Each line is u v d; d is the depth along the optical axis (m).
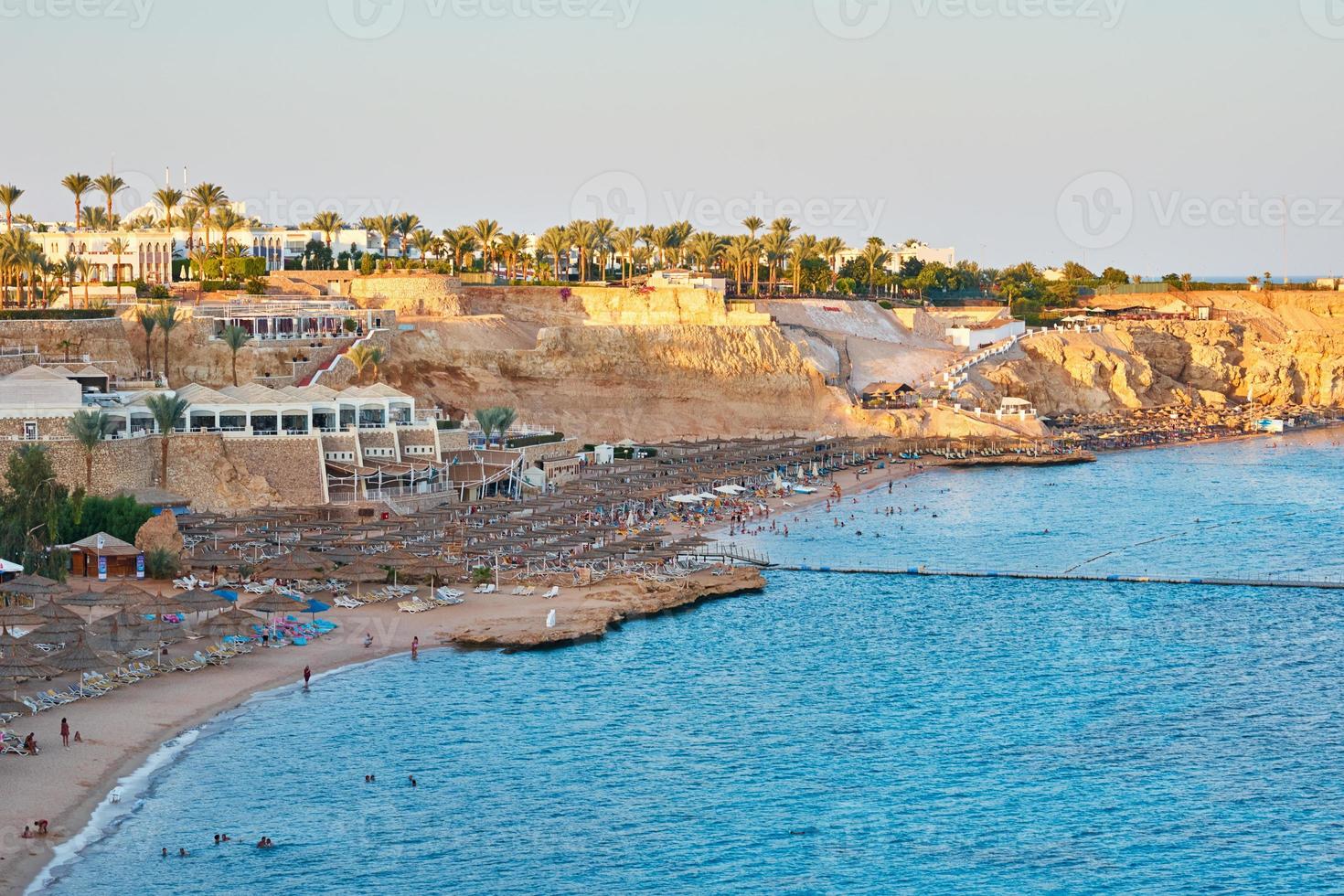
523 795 89.94
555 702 107.62
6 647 100.00
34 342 191.25
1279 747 100.00
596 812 87.62
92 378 174.25
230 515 158.50
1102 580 154.25
